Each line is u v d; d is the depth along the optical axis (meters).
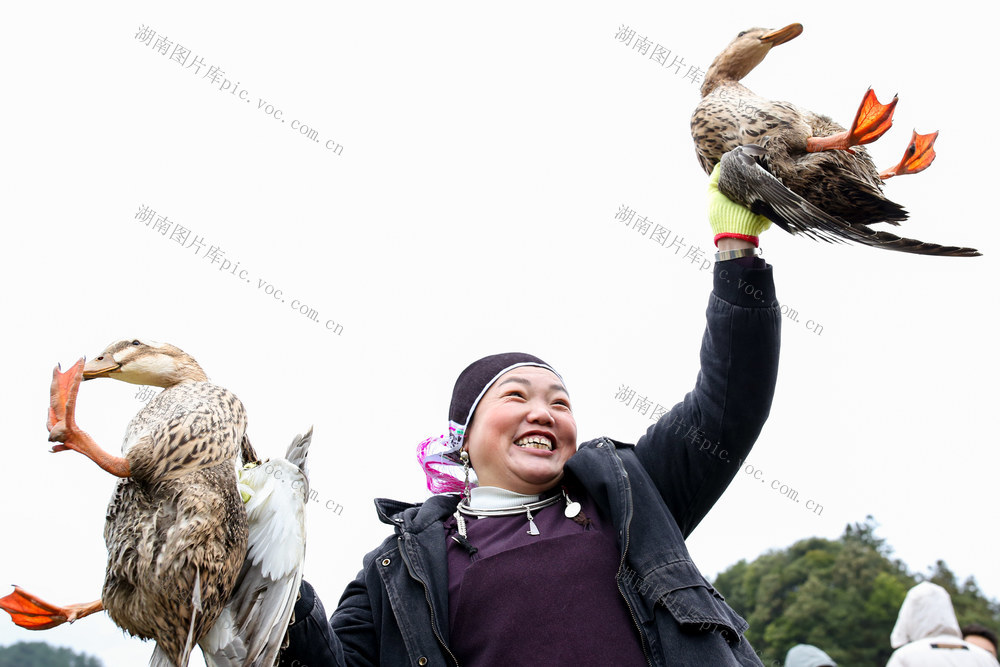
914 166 2.71
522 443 2.95
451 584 2.72
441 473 3.20
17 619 2.31
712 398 2.74
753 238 2.75
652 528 2.65
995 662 4.23
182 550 2.10
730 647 2.63
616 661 2.52
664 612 2.53
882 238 2.43
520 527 2.82
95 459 2.07
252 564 2.38
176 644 2.17
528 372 3.07
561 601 2.59
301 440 2.47
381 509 2.97
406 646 2.62
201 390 2.30
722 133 2.74
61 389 2.05
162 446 2.15
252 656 2.31
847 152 2.63
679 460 2.82
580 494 2.91
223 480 2.21
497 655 2.56
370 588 2.86
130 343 2.39
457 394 3.16
